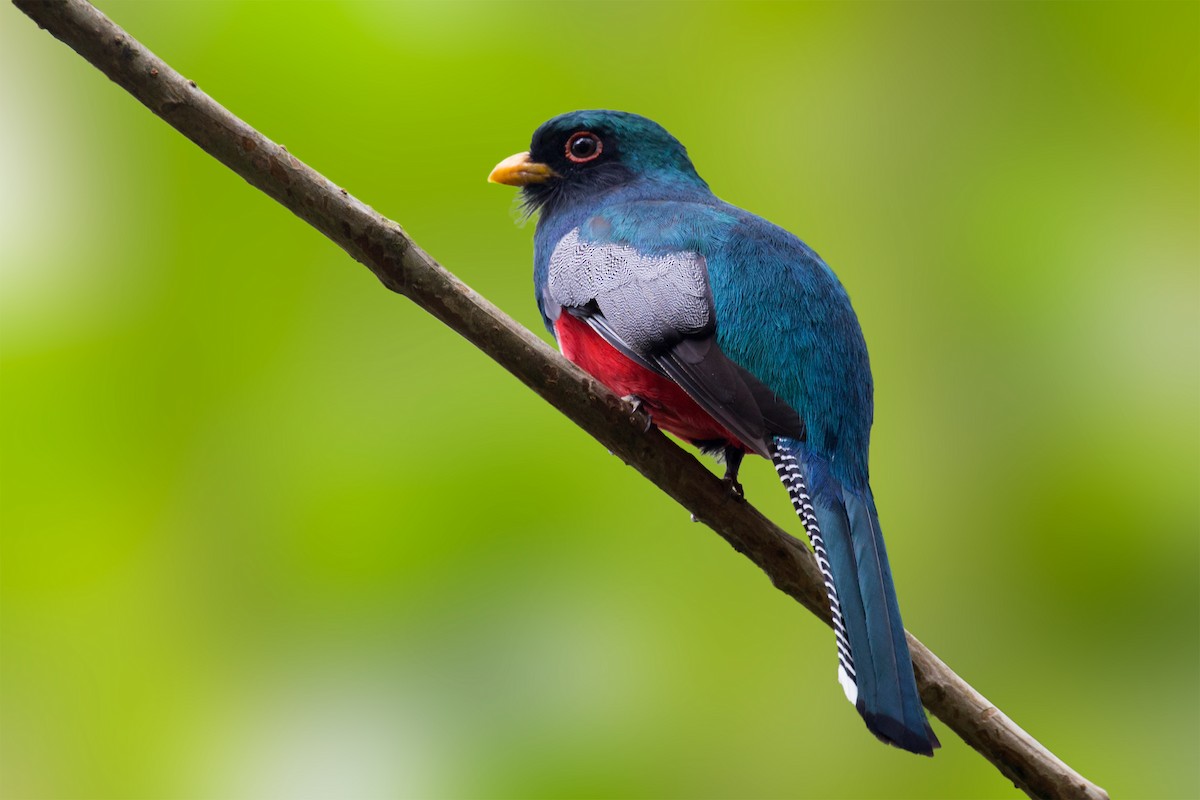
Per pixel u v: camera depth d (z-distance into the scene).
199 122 9.38
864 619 9.29
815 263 10.52
